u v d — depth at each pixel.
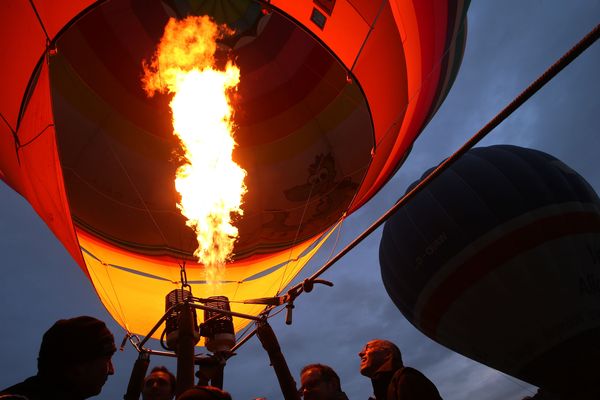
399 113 6.57
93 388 1.96
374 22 6.04
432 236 15.72
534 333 14.66
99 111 7.84
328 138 7.98
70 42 7.66
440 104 7.57
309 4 6.19
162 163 8.02
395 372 3.07
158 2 8.13
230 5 8.31
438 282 15.59
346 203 7.18
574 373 14.38
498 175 16.02
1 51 5.29
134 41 8.16
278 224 7.75
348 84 7.90
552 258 14.91
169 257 7.46
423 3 6.02
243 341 4.43
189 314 4.23
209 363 4.06
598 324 14.47
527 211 15.34
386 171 6.95
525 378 15.02
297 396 3.44
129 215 7.50
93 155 7.60
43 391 1.85
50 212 5.64
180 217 7.75
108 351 2.03
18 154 5.57
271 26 8.38
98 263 6.86
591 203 16.03
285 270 7.29
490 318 15.02
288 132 8.28
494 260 15.02
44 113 4.95
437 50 6.60
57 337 1.95
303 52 8.31
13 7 5.16
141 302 6.95
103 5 7.77
